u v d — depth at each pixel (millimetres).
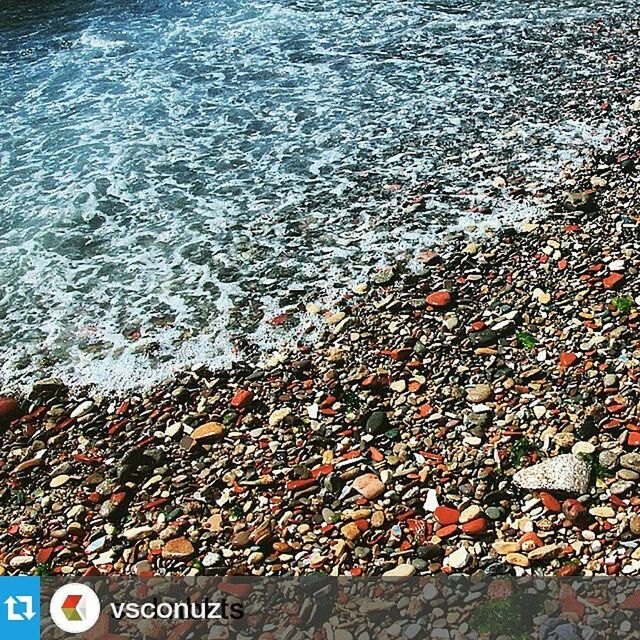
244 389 2322
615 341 2307
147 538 2004
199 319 2568
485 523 1943
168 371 2412
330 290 2609
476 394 2217
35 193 3141
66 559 1989
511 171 3018
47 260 2840
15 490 2145
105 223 2984
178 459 2166
